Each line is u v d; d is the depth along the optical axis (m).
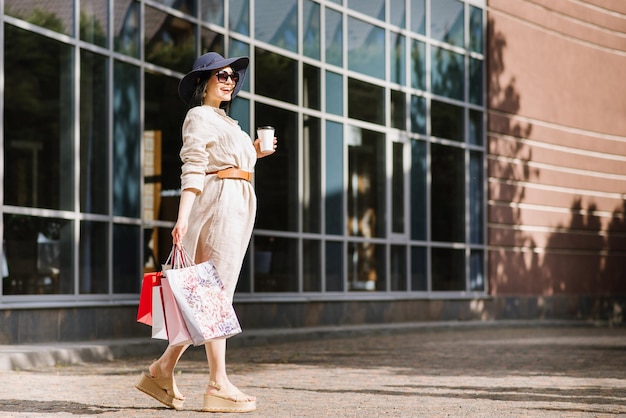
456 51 24.61
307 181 20.38
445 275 24.08
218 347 7.64
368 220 21.94
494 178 25.58
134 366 12.55
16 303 13.63
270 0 19.52
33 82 14.20
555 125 27.38
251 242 18.81
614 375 11.69
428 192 23.61
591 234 28.39
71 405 8.19
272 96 19.53
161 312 7.06
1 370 11.52
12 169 13.80
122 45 15.97
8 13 13.73
